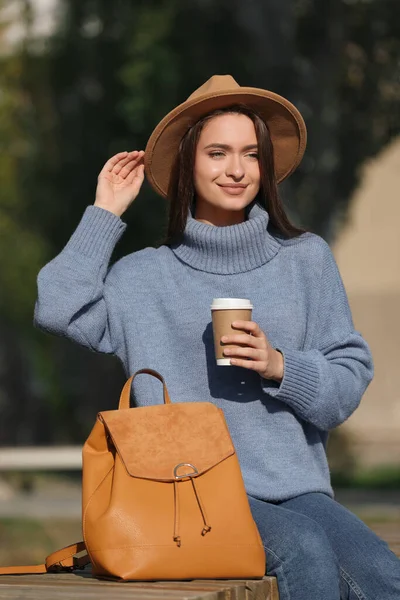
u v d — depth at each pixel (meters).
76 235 9.31
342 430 36.03
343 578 8.23
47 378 42.84
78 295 9.09
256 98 9.34
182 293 9.20
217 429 8.17
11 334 45.03
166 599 7.05
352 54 29.58
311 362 8.70
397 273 63.22
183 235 9.43
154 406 8.21
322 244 9.41
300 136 9.66
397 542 10.95
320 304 9.25
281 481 8.71
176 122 9.37
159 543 7.80
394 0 29.05
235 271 9.20
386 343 62.81
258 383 8.92
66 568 8.83
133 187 9.66
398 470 36.75
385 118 29.81
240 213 9.56
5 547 19.62
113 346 9.28
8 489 32.28
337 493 29.86
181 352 9.09
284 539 8.05
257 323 9.06
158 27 30.50
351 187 30.33
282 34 29.50
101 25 32.03
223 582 7.79
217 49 29.89
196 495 7.92
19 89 35.34
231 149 9.25
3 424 46.06
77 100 33.03
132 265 9.40
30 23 35.50
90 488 8.09
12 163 35.78
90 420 42.03
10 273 40.38
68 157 33.59
